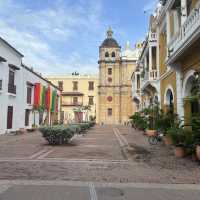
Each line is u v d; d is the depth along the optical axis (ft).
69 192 17.70
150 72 65.77
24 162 28.68
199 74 33.47
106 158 31.81
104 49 182.50
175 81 48.44
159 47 63.72
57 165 27.20
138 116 84.89
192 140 30.63
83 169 25.39
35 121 105.19
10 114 80.38
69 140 50.39
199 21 29.86
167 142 43.65
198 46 35.09
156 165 27.53
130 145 45.32
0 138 60.08
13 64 80.89
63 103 184.14
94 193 17.56
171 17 51.49
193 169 25.62
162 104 60.08
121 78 179.83
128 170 25.11
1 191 17.80
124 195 17.26
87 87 188.85
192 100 32.30
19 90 86.94
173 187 19.43
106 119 178.40
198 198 16.84
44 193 17.39
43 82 117.29
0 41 70.38
